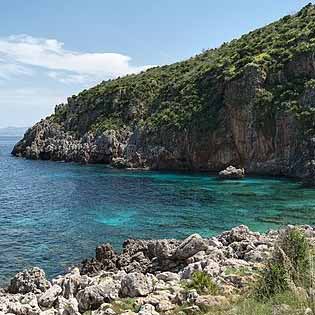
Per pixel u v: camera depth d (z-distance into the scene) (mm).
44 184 78000
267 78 90375
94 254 33188
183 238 37125
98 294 16688
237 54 104750
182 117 101125
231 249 22688
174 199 57688
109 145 114875
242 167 90875
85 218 47219
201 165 95875
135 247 29531
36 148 139125
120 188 69625
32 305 17406
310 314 11203
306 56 87812
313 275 13203
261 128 86750
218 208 50281
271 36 105375
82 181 80125
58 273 29000
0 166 113438
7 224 44969
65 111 151125
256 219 43562
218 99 98062
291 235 15516
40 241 37469
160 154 99375
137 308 15156
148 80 134625
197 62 136750
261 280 14570
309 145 77375
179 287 16750
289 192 60469
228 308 13508
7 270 29750
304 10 111750
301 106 82500
